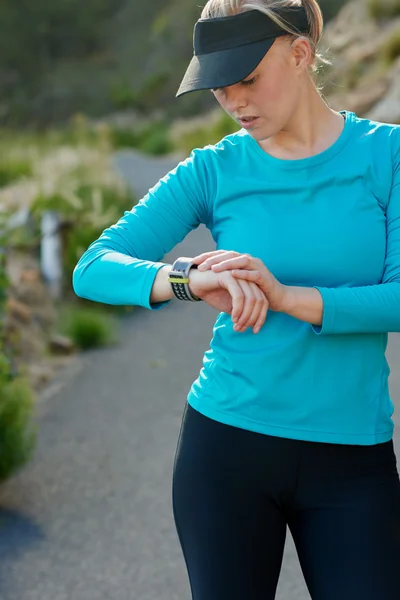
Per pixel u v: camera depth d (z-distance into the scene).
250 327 2.07
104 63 44.28
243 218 2.10
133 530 4.13
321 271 2.05
